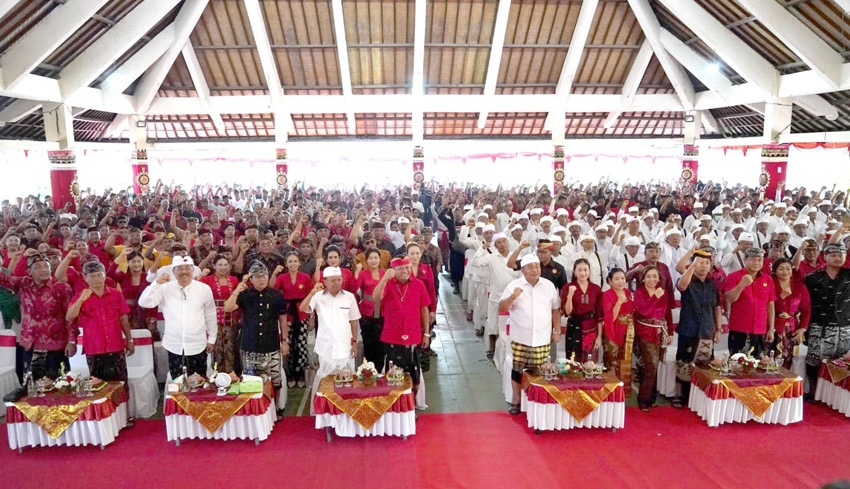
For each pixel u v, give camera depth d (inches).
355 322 234.1
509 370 241.8
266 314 225.3
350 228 406.0
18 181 788.6
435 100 767.7
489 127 888.3
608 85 792.3
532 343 225.6
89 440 207.9
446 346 323.6
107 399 209.6
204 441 213.6
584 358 240.5
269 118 839.1
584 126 906.7
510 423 227.6
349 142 884.6
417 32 649.0
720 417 220.5
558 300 231.6
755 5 480.1
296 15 653.9
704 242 325.7
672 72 741.3
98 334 218.8
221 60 720.3
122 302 226.8
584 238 288.0
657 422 226.4
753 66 586.9
